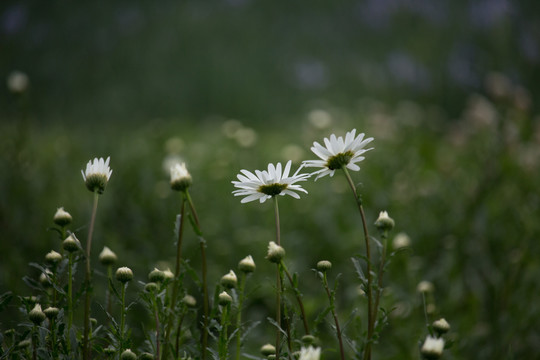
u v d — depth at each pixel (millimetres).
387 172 2127
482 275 1419
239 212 2107
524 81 3459
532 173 1982
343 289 1493
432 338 945
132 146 2719
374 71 4047
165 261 1543
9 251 1339
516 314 1301
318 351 912
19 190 1692
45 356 958
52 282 973
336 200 1962
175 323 996
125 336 1011
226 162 2506
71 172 2406
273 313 1379
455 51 4188
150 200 1802
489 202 1864
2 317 1188
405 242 1305
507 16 3723
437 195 1995
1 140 1902
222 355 966
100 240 1588
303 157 2639
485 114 2463
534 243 1478
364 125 3020
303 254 1736
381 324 960
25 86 1863
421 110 3471
